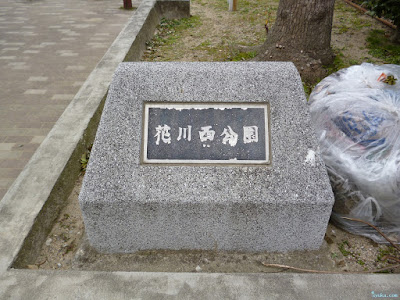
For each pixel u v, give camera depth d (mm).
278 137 2131
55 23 7137
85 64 5203
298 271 2166
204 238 2223
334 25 6031
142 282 1901
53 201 2568
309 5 4227
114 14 7750
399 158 2219
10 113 3947
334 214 2521
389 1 4867
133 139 2146
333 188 2434
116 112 2191
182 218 2111
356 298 1812
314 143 2123
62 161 2818
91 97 3711
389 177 2201
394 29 5734
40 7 8344
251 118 2176
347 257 2305
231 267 2188
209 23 6676
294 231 2164
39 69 5055
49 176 2656
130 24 5633
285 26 4449
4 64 5219
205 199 2033
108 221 2123
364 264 2256
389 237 2445
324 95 2877
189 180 2070
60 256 2342
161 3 6852
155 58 5172
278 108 2176
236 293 1843
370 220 2414
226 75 2238
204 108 2195
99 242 2240
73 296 1831
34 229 2285
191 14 7309
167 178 2074
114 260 2242
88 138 3293
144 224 2143
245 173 2080
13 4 8602
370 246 2404
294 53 4445
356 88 2777
